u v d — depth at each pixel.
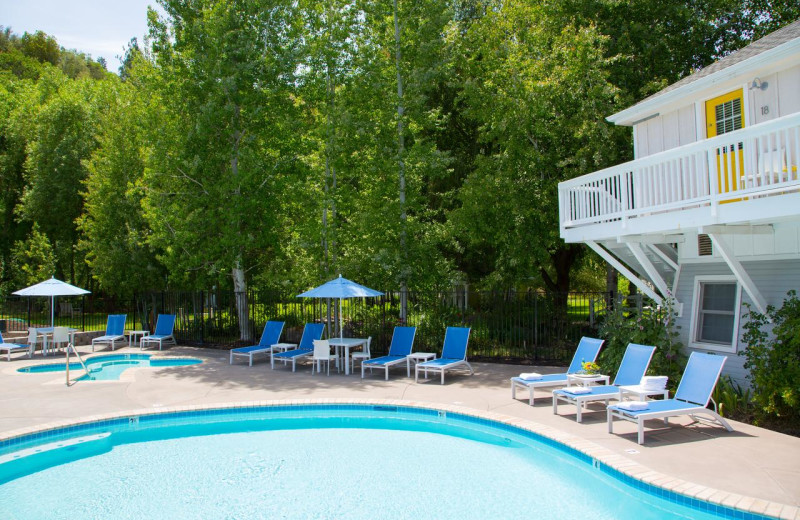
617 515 6.41
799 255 10.08
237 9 21.09
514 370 15.29
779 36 12.05
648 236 12.17
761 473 6.92
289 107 21.69
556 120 19.28
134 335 23.08
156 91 21.33
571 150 19.06
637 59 20.06
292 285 22.70
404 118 19.31
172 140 21.14
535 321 17.05
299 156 21.52
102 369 17.17
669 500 6.43
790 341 9.12
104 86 36.53
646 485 6.71
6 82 49.78
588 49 17.70
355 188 21.00
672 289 13.20
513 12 19.86
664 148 13.92
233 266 22.14
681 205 10.04
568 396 9.79
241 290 23.02
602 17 20.47
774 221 9.50
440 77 20.98
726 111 12.10
